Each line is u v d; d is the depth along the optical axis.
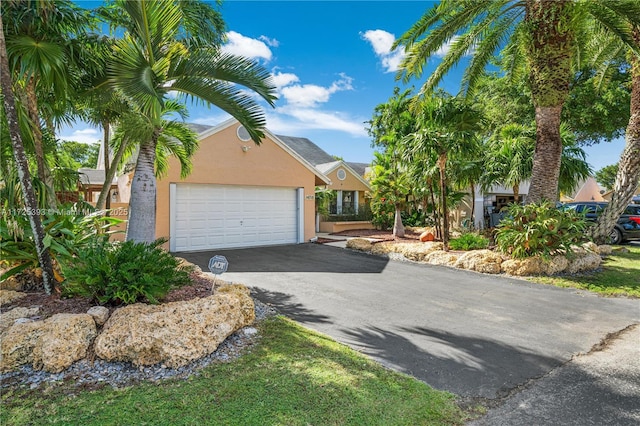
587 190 26.42
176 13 5.81
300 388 3.12
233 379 3.26
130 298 4.04
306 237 14.68
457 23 9.75
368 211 20.56
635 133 10.09
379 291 6.91
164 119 7.82
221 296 4.29
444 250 10.48
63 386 3.12
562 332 4.71
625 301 6.20
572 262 8.23
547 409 2.92
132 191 6.31
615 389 3.24
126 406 2.82
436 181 12.89
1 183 5.00
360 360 3.76
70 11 5.46
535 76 9.28
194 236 12.09
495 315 5.44
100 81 6.15
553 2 8.59
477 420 2.76
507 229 8.92
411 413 2.80
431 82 10.69
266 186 13.60
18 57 5.02
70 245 4.84
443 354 4.01
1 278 4.71
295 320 5.15
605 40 11.96
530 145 13.63
